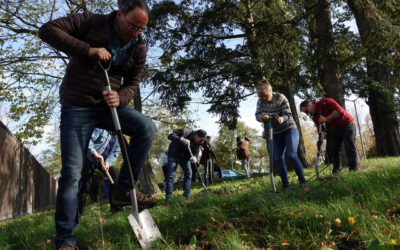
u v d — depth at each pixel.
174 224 2.93
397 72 14.23
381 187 3.13
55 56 12.05
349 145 6.48
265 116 4.58
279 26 12.09
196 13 13.10
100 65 2.29
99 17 2.40
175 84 12.96
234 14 12.93
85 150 2.44
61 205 2.30
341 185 3.51
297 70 12.73
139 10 2.26
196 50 13.22
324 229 2.23
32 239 2.96
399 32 11.03
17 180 8.29
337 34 12.52
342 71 14.02
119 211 4.67
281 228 2.44
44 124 11.46
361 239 2.05
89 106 2.41
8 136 7.45
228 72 12.48
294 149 4.62
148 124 2.64
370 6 11.34
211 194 4.57
